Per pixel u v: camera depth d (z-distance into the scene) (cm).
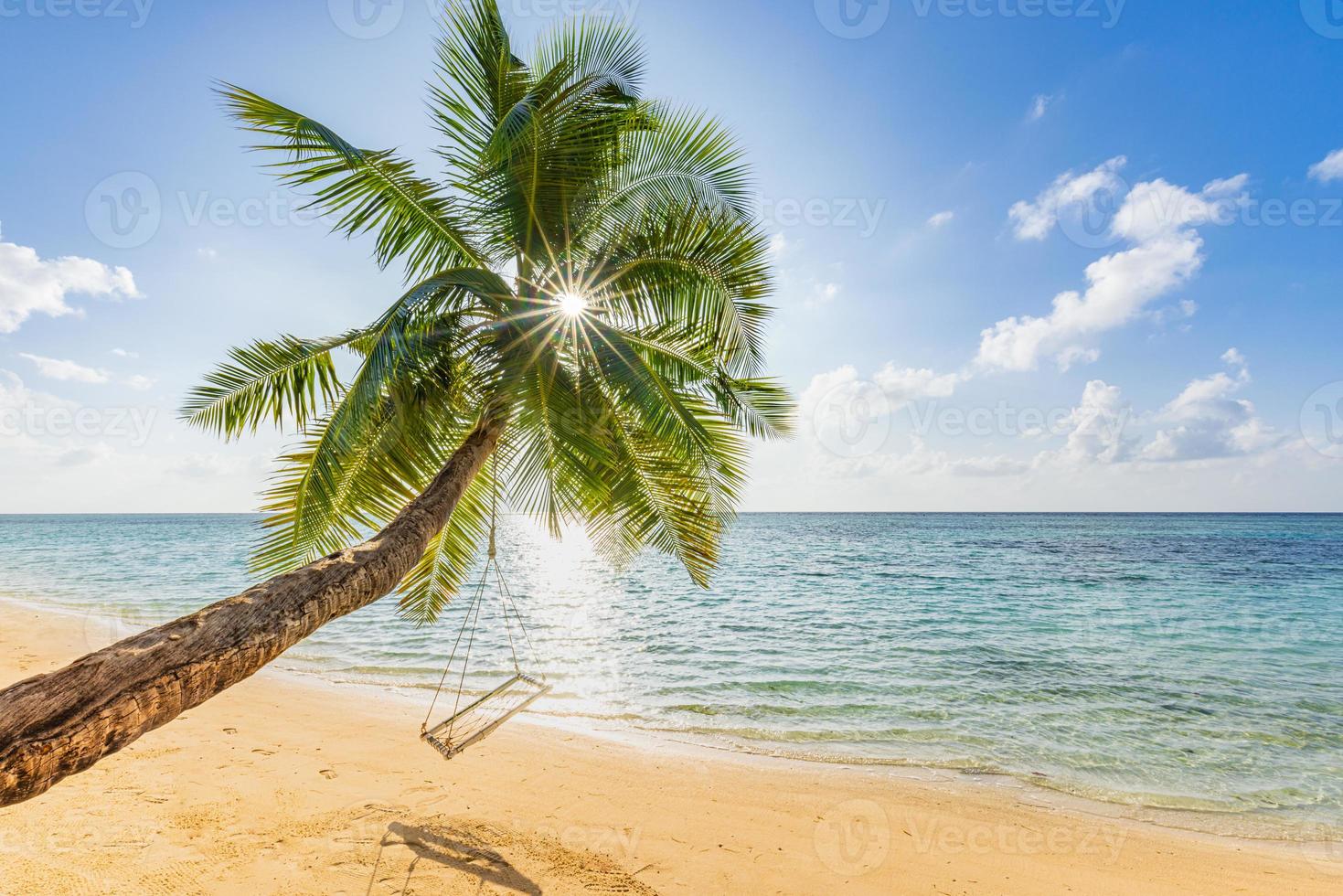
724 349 622
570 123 543
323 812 516
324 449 484
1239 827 593
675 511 626
